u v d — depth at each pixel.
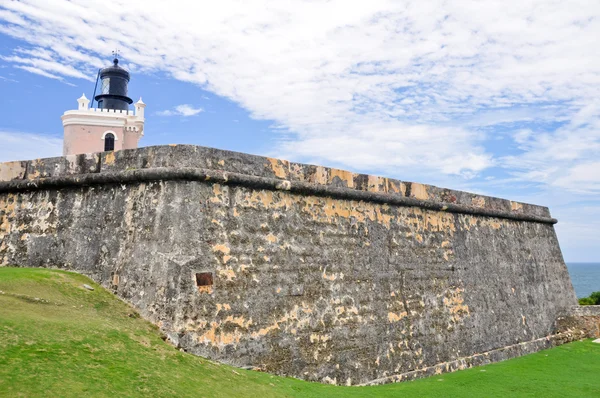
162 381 5.41
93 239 8.35
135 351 5.98
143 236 7.77
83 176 8.66
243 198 8.36
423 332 11.10
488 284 13.61
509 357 13.33
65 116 30.73
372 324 9.95
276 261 8.55
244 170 8.48
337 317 9.30
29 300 6.39
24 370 4.61
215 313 7.46
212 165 8.06
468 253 13.21
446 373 11.09
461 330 12.18
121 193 8.29
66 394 4.44
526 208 16.38
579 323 16.12
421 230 11.91
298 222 9.14
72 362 5.09
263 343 7.97
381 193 10.93
